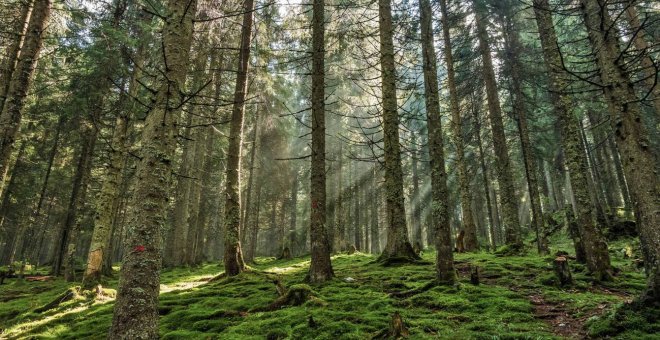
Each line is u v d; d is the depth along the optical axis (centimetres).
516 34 1723
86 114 1530
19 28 1136
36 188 2761
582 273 882
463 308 639
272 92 2016
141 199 417
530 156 1509
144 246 402
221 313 711
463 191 1661
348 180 3178
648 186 518
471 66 1902
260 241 4784
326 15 1512
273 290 908
